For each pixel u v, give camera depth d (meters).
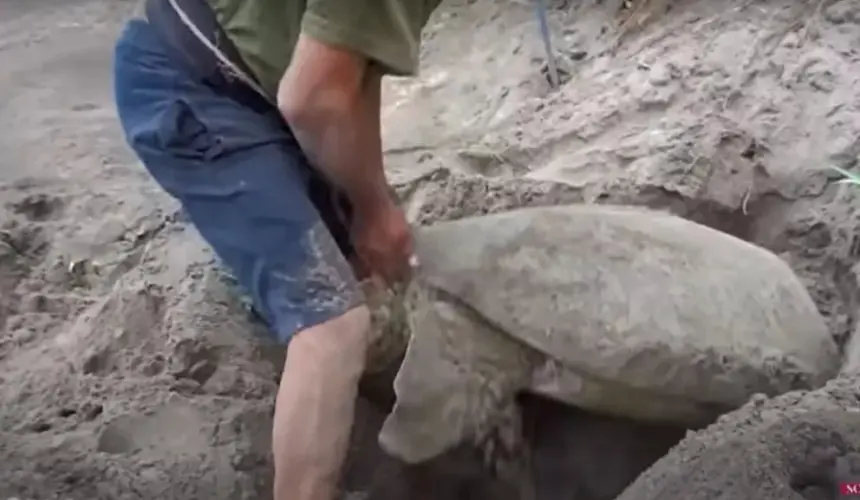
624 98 3.29
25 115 4.15
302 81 1.63
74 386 2.37
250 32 1.79
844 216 2.53
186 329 2.40
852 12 3.25
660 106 3.18
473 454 2.04
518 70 3.88
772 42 3.25
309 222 1.82
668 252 2.10
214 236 1.87
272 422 2.23
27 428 2.24
